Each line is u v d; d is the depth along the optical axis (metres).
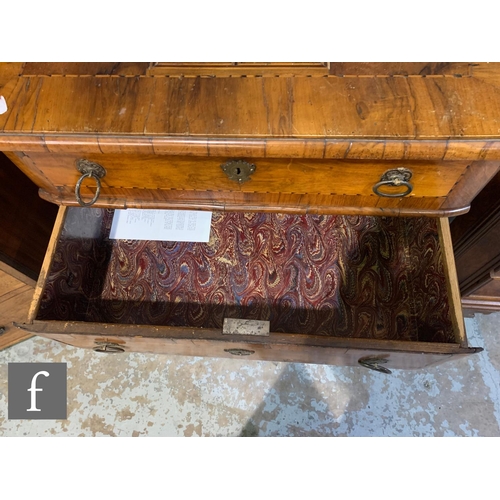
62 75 0.58
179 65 0.58
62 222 0.83
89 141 0.54
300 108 0.54
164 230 1.11
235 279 1.05
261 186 0.69
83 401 1.06
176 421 1.04
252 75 0.57
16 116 0.55
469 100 0.54
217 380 1.08
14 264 0.88
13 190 0.86
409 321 0.96
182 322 1.01
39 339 1.12
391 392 1.06
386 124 0.53
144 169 0.66
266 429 1.03
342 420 1.03
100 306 1.02
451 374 1.07
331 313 1.00
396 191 0.68
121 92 0.57
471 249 0.91
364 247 1.07
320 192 0.70
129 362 1.11
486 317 1.13
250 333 0.70
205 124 0.54
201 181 0.68
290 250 1.08
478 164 0.60
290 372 1.09
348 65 0.57
